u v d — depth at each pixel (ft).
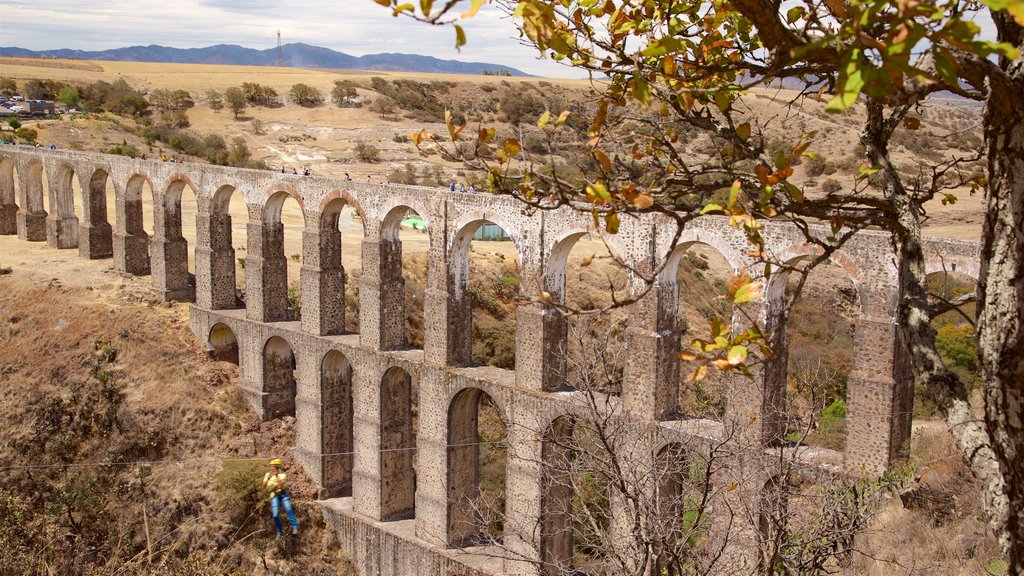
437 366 142.20
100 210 237.66
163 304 208.44
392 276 152.76
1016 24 29.43
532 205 37.35
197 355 194.49
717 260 282.36
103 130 399.85
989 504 29.76
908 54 23.90
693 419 118.21
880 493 96.53
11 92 513.86
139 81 563.07
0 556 131.85
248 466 166.91
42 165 252.42
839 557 79.51
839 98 23.61
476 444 147.43
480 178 270.87
